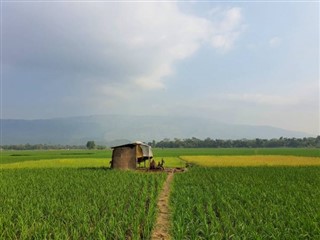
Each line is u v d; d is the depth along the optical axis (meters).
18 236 13.77
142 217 16.27
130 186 27.89
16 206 18.61
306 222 14.52
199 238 13.45
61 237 12.93
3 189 25.64
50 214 16.50
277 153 119.12
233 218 16.33
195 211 18.27
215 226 14.61
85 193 23.30
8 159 86.56
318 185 28.44
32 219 15.44
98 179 32.53
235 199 21.09
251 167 50.12
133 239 13.05
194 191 24.66
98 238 13.01
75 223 15.09
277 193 23.39
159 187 26.66
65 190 24.80
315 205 18.73
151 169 46.62
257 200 20.34
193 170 44.84
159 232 15.14
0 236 13.16
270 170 44.06
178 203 19.67
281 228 13.91
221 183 30.20
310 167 49.44
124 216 15.80
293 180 32.59
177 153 124.38
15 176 36.59
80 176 35.78
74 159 78.62
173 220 15.95
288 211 17.08
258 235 12.94
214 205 19.92
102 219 15.05
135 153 47.22
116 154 47.19
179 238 12.97
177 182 31.38
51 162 67.00
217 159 77.62
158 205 20.98
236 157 86.94
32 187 26.95
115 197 21.38
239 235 13.45
